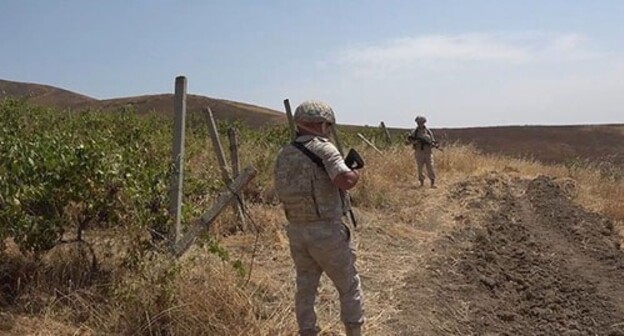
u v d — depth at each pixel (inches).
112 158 237.6
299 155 187.9
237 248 306.0
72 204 234.2
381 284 285.9
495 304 289.0
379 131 851.4
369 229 382.0
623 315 279.4
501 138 1914.4
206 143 511.2
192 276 224.8
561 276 337.1
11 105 608.4
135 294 208.1
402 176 626.8
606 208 535.5
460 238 403.5
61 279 227.5
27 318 205.3
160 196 252.5
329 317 235.6
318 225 188.2
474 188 607.2
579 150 1716.3
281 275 270.1
